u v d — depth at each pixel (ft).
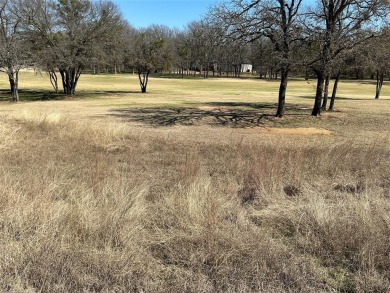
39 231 12.32
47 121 40.96
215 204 14.93
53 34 111.24
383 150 32.14
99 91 142.51
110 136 35.76
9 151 28.19
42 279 10.17
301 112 76.79
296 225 13.96
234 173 22.25
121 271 10.53
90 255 11.12
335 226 13.30
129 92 140.05
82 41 114.11
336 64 62.80
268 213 15.08
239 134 49.08
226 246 11.88
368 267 11.15
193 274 10.62
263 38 63.26
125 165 25.13
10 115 53.31
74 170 22.44
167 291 9.89
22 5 106.52
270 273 10.78
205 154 30.27
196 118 64.75
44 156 26.91
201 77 328.08
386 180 21.67
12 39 102.89
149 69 140.26
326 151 28.45
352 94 151.53
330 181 20.94
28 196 15.37
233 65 329.93
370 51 60.44
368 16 57.36
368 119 66.44
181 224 13.42
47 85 176.04
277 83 250.57
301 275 10.71
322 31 57.82
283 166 22.31
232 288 10.07
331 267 11.35
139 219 13.91
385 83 263.49
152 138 38.65
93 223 12.96
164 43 143.23
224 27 60.95
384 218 13.98
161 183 20.17
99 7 118.52
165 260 11.46
